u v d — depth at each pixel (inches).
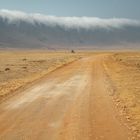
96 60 3088.1
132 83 1136.8
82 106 734.5
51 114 652.1
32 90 1009.5
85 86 1096.8
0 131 528.4
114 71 1696.6
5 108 722.2
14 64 2536.9
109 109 697.0
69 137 487.2
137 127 538.6
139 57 3900.1
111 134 502.0
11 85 1154.0
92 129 533.0
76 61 2923.2
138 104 740.7
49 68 2046.0
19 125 565.6
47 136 494.0
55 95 905.5
